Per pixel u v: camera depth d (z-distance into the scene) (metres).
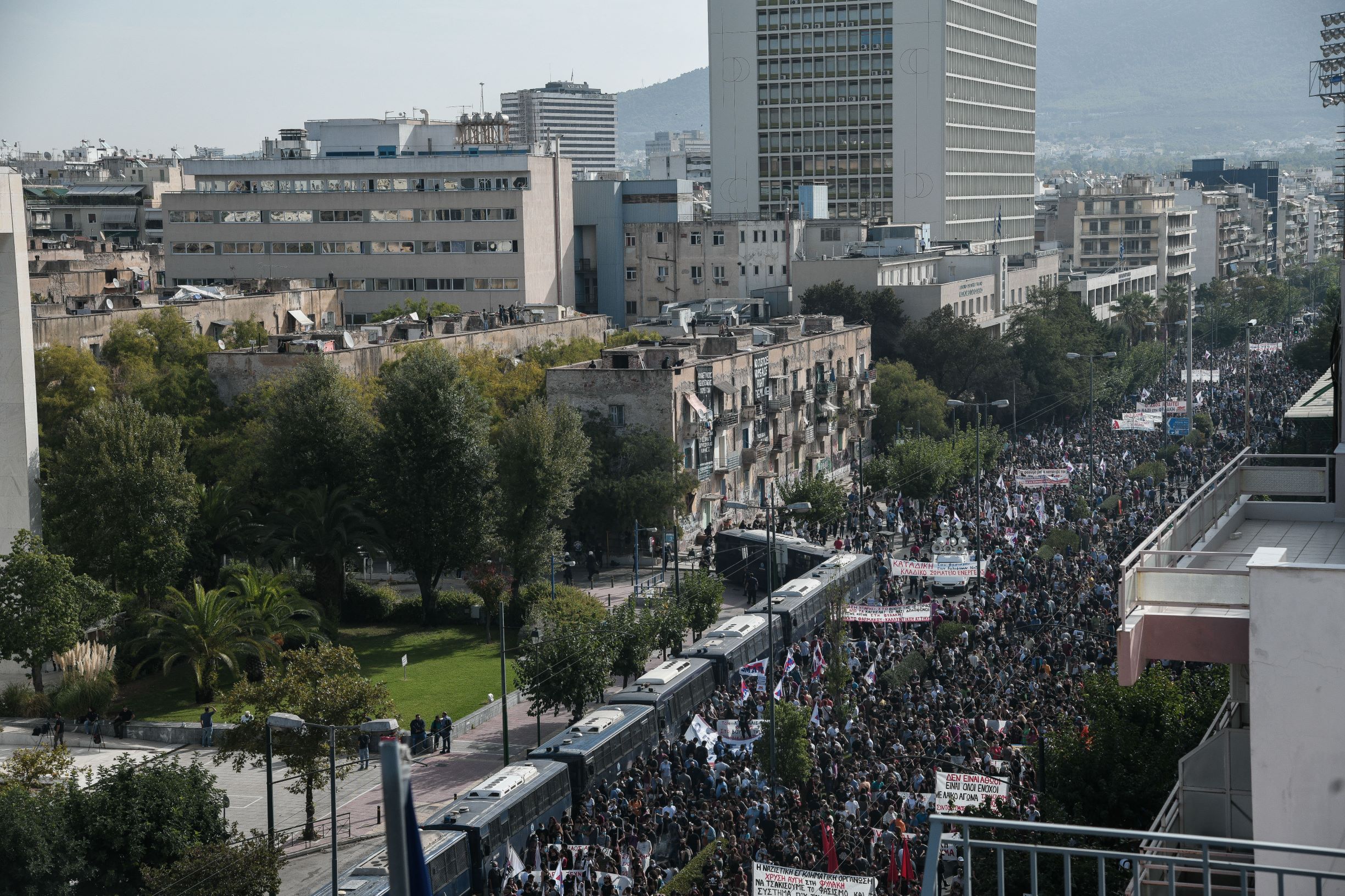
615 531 101.12
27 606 69.44
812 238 182.88
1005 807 40.00
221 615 71.19
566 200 174.88
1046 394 151.75
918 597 84.69
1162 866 21.94
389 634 85.25
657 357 105.56
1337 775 19.08
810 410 127.12
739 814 47.69
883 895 39.91
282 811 57.88
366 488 87.12
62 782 53.97
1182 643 21.59
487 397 106.06
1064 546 86.69
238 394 106.38
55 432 101.88
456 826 47.97
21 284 76.31
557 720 68.88
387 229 170.88
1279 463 100.75
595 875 42.84
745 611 83.75
